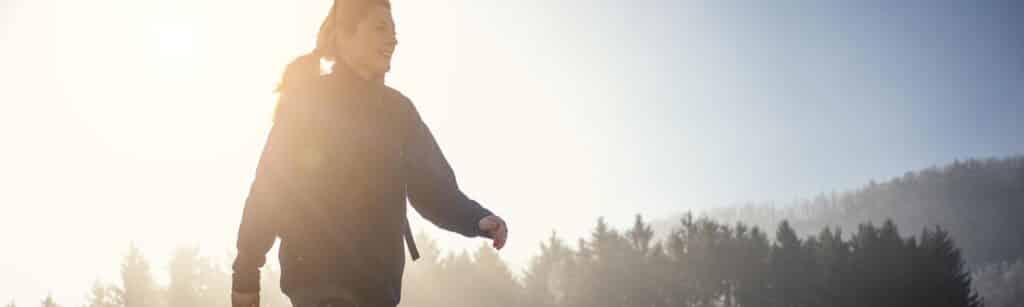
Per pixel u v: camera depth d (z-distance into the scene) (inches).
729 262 2760.8
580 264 2908.5
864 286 2484.0
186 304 2807.6
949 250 2449.6
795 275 2628.0
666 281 2795.3
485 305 2810.0
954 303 2399.1
